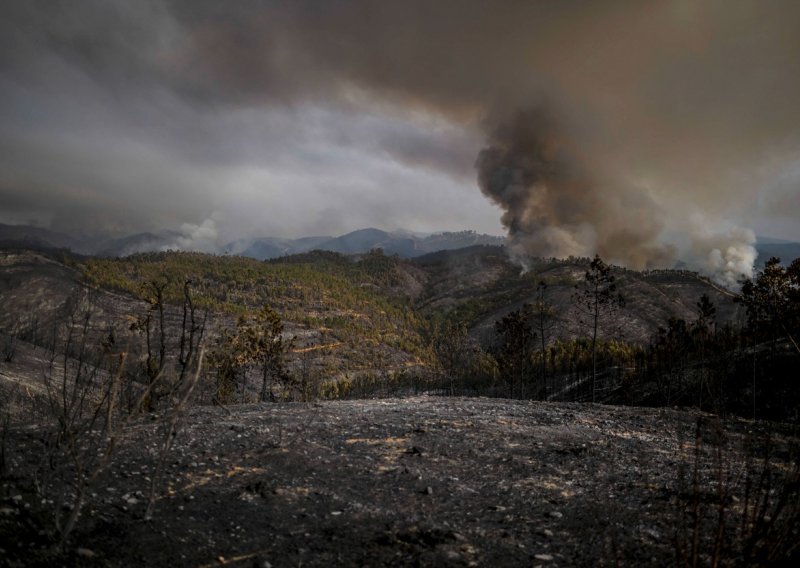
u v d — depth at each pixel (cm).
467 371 9719
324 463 955
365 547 585
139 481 779
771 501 730
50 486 698
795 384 3191
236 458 953
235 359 4016
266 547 576
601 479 924
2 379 2989
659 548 584
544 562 554
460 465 991
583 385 8144
